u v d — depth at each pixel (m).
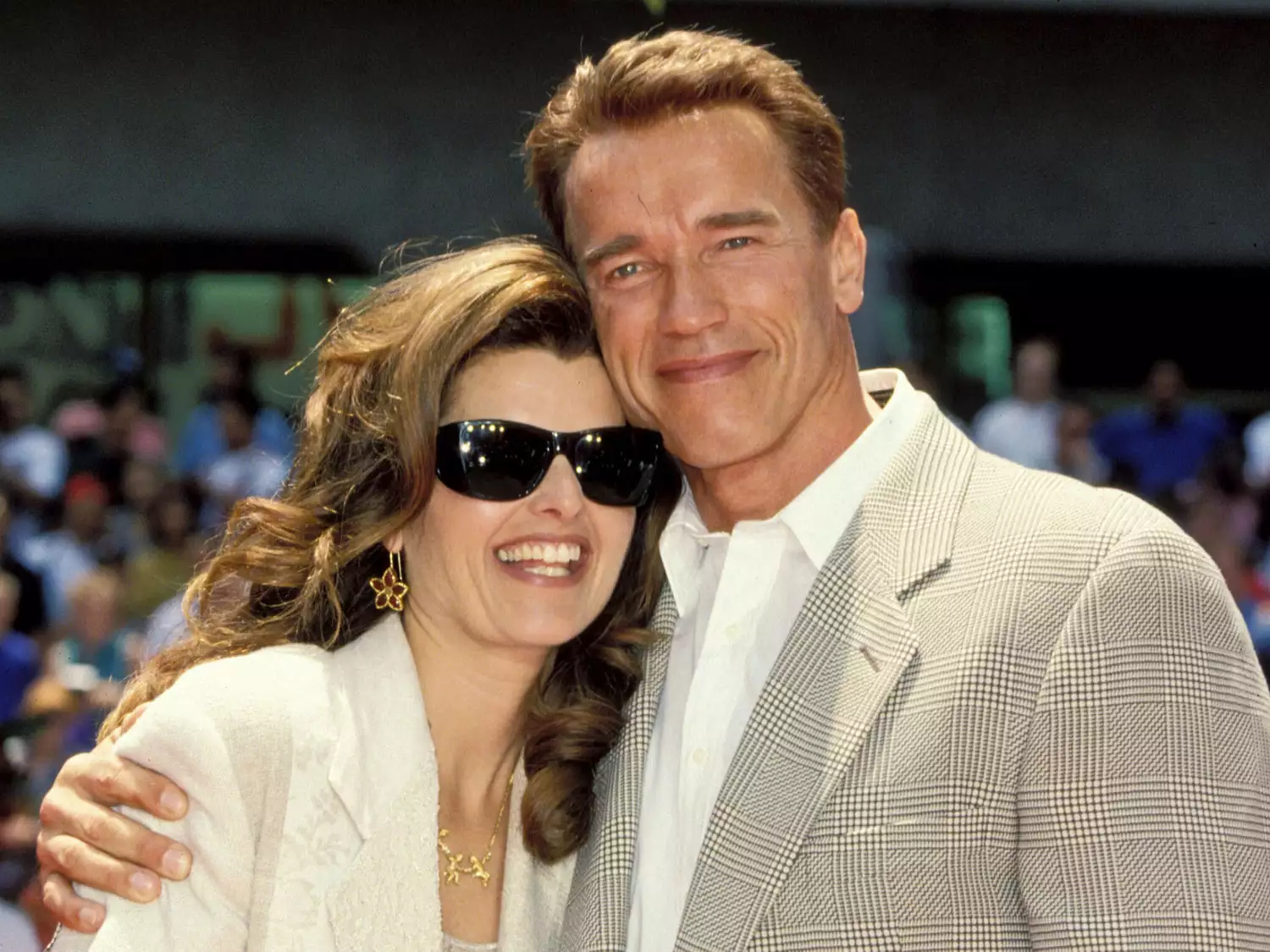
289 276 9.16
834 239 2.69
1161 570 2.28
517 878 2.67
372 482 2.75
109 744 2.59
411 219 8.98
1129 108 9.02
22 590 7.24
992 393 9.90
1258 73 9.00
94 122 9.01
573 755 2.70
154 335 10.07
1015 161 9.06
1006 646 2.31
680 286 2.55
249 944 2.47
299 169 9.01
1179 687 2.23
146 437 9.61
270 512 2.79
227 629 2.81
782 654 2.46
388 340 2.71
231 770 2.49
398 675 2.67
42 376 9.98
